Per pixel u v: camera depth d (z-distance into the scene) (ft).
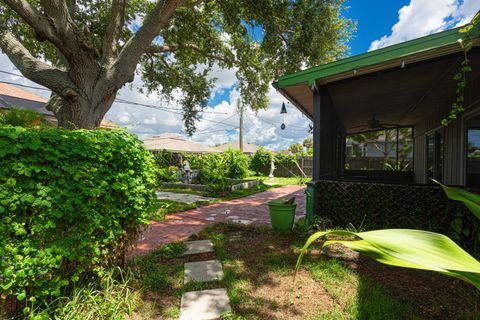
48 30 15.48
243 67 31.04
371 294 7.64
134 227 9.05
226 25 27.27
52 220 6.21
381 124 32.40
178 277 9.01
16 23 23.08
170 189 33.91
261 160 62.03
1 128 5.89
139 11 27.04
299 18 24.27
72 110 17.06
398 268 9.57
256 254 11.14
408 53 11.33
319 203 15.05
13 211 5.66
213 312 7.08
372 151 38.75
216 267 9.86
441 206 12.18
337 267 9.46
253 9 23.06
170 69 32.91
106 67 18.62
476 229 10.96
